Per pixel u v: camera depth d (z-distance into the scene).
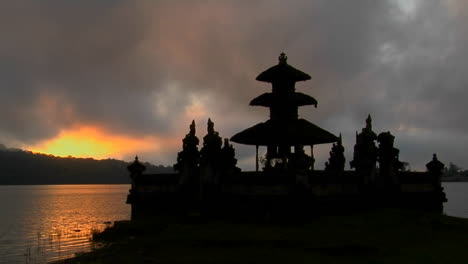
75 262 28.03
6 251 42.12
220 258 24.98
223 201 39.16
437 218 37.97
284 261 23.72
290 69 45.53
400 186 43.19
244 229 32.84
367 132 44.06
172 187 42.84
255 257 24.70
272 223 35.66
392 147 44.19
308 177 37.50
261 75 46.03
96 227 69.31
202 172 40.72
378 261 23.61
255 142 44.81
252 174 38.53
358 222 34.94
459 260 24.05
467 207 128.25
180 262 24.80
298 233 31.16
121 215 100.50
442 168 45.00
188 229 34.31
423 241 29.19
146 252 28.42
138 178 44.34
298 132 42.38
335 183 39.38
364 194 40.78
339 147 58.84
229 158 52.56
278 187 36.81
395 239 29.62
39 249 40.81
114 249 30.88
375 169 42.44
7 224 78.38
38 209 126.88
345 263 23.17
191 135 43.38
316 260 23.80
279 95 45.28
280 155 45.22
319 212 37.75
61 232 59.19
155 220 40.09
